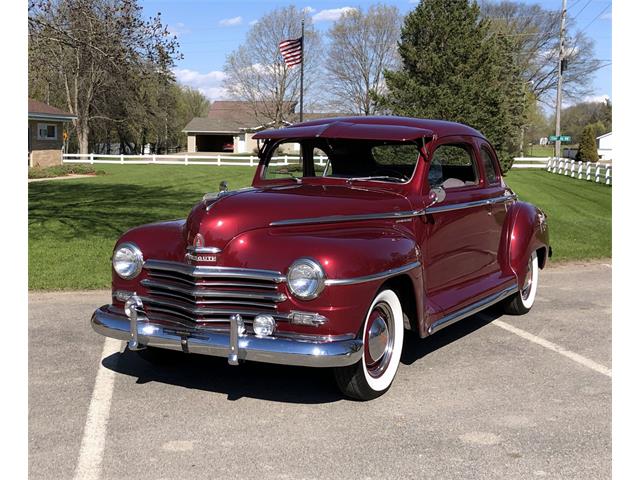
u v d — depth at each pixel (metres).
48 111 36.72
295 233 4.29
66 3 12.73
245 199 4.50
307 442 3.81
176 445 3.75
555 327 6.50
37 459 3.55
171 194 21.08
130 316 4.50
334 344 3.96
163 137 78.62
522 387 4.78
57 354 5.42
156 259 4.51
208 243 4.25
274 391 4.67
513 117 52.66
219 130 72.69
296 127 5.70
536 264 7.15
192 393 4.61
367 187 5.24
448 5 21.70
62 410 4.25
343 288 4.00
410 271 4.55
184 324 4.34
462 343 5.93
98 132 64.81
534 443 3.83
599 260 10.58
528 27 64.56
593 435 3.95
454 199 5.50
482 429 4.03
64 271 8.74
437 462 3.58
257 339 4.04
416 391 4.69
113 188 23.58
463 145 5.82
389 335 4.61
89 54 13.52
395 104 21.27
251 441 3.82
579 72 65.00
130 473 3.41
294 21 59.84
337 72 62.34
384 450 3.72
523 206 6.89
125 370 5.08
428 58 21.12
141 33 13.35
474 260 5.91
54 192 21.62
